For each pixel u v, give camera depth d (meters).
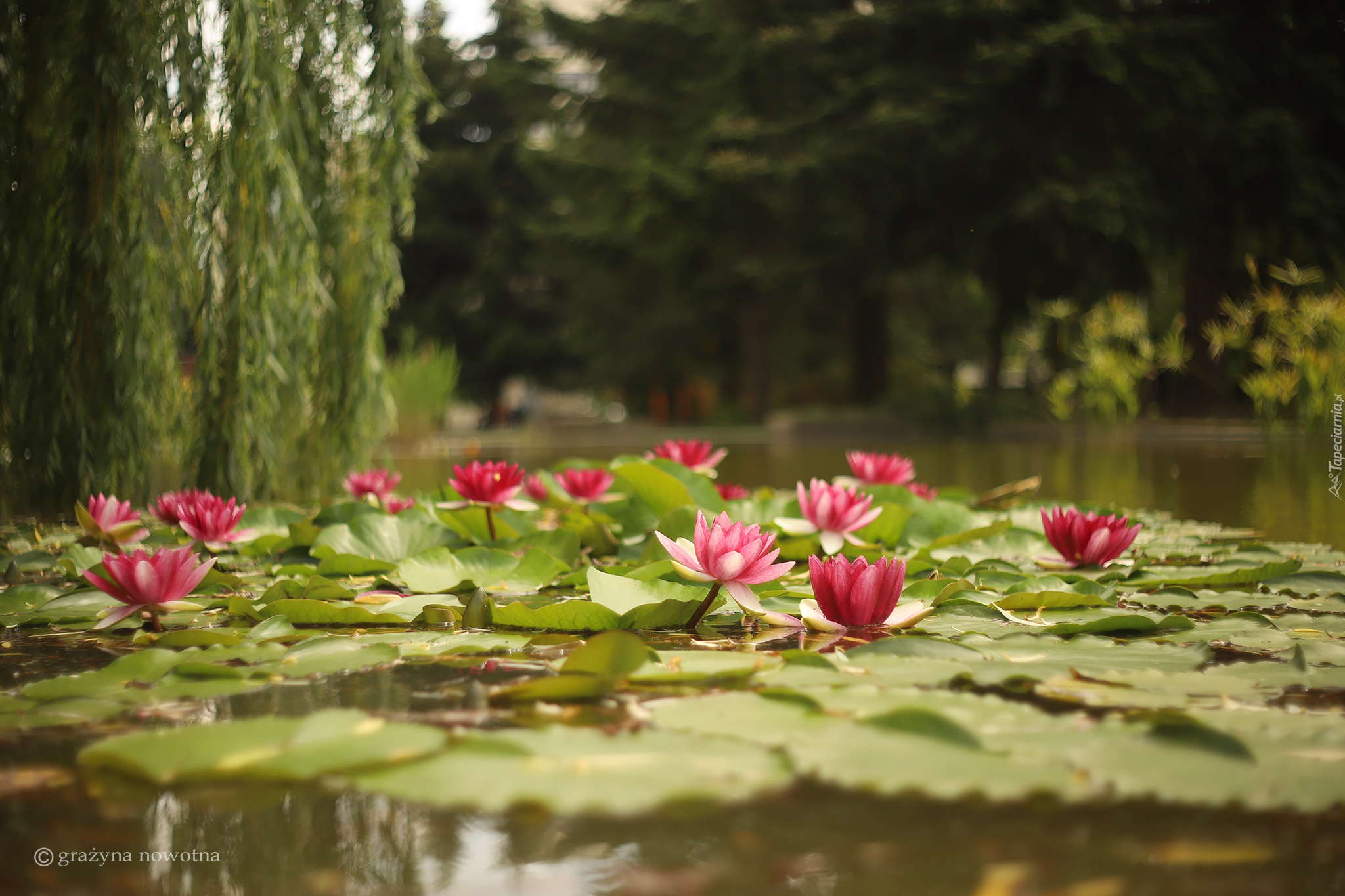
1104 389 10.94
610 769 0.83
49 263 3.23
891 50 14.32
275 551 2.61
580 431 17.20
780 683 1.18
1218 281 12.19
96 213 3.21
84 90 3.17
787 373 23.41
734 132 15.98
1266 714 1.03
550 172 18.73
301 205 3.48
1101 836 0.73
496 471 2.46
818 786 0.83
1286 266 12.05
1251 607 1.77
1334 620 1.64
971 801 0.80
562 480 2.84
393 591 2.09
